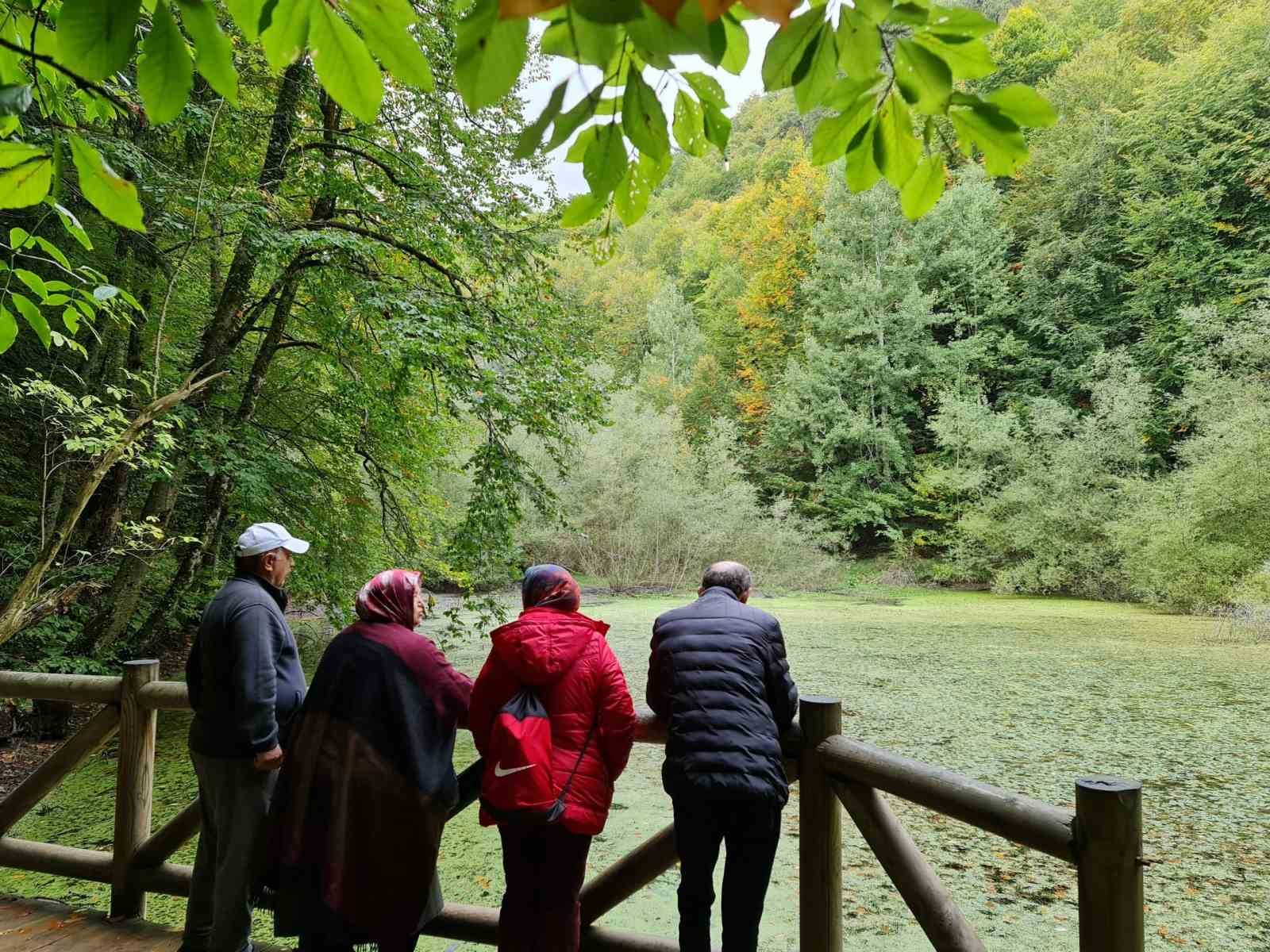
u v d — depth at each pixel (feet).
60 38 2.52
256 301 23.65
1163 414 69.10
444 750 6.06
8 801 9.07
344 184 21.27
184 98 2.66
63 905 8.84
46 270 19.01
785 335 109.19
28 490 23.00
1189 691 27.37
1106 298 86.28
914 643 38.70
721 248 137.18
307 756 5.84
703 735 6.45
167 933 8.09
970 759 19.71
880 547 90.27
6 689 9.11
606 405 21.89
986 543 70.49
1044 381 89.35
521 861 5.90
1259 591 42.68
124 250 21.40
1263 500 46.32
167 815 14.87
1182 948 11.03
